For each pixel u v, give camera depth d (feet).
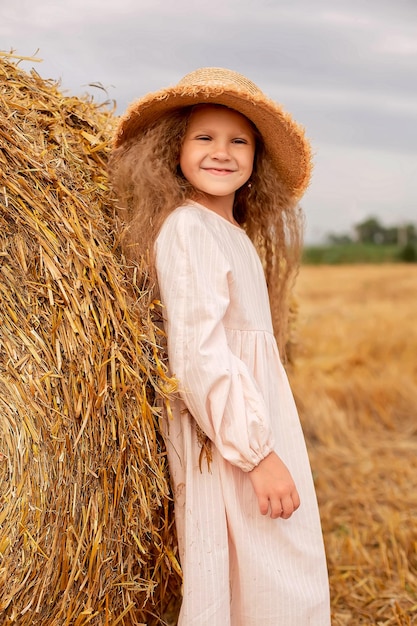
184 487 7.42
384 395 18.10
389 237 69.51
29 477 6.59
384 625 9.57
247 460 6.95
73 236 7.11
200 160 7.62
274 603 7.29
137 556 7.32
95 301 7.10
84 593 6.95
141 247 7.43
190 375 6.98
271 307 8.95
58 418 6.75
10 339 6.70
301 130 7.93
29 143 7.18
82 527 6.86
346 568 10.85
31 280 6.88
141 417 7.18
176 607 8.80
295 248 8.87
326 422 16.47
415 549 11.23
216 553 7.21
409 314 28.19
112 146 7.80
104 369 7.02
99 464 6.97
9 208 6.86
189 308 7.09
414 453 15.67
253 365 7.64
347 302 34.73
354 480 13.99
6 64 7.75
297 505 7.09
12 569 6.49
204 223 7.47
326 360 20.81
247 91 7.36
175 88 7.32
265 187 8.53
